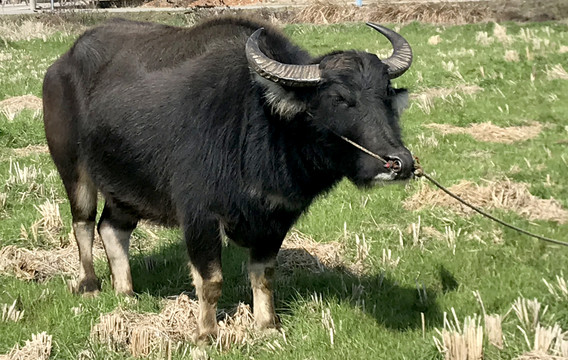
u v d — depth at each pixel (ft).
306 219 24.73
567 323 17.21
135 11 79.61
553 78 43.24
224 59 17.01
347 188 27.48
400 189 27.20
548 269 20.42
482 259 21.31
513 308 17.46
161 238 23.97
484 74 44.62
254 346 17.02
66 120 19.60
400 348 16.35
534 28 61.98
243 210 16.56
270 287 17.93
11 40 65.51
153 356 16.44
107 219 20.12
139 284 20.75
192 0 86.84
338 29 69.00
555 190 26.76
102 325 17.17
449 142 33.17
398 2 75.77
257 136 15.98
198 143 16.55
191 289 20.39
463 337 15.31
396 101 15.81
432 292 19.42
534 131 34.78
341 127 15.16
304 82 15.15
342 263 21.42
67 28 74.28
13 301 19.16
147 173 17.67
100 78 18.89
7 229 24.12
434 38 58.65
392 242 22.97
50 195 27.78
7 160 31.55
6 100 41.98
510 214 24.53
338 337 17.06
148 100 17.57
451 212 24.89
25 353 16.21
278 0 86.48
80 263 20.25
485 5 70.74
